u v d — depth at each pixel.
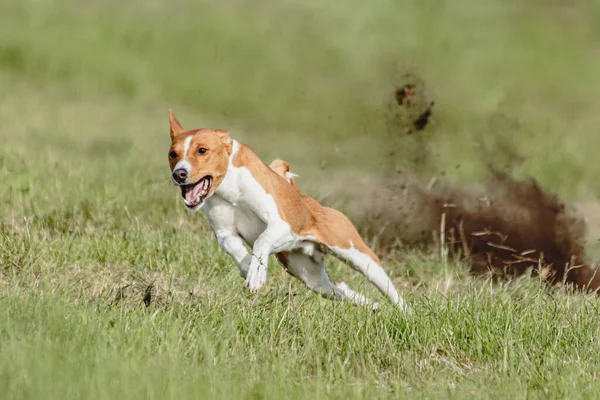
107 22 57.50
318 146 42.72
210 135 16.88
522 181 30.23
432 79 52.00
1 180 25.50
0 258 19.95
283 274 21.00
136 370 13.82
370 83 53.25
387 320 17.00
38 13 56.75
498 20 60.22
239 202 17.36
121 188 26.50
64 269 19.77
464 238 24.61
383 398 14.16
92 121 43.41
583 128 43.94
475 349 16.47
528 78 53.38
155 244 21.67
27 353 14.03
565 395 14.43
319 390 14.01
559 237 25.33
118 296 18.19
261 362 15.59
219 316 17.14
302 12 61.53
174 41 56.53
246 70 54.66
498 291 19.05
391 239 25.14
